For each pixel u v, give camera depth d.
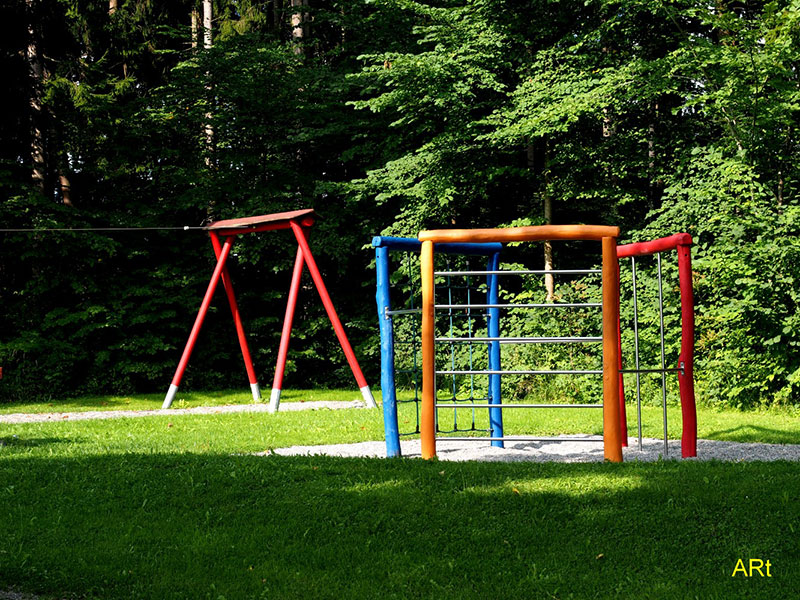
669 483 6.06
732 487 5.91
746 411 13.16
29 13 18.61
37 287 18.58
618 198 18.33
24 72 18.27
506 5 18.09
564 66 17.34
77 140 20.39
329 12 21.62
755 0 15.93
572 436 9.80
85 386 18.92
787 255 12.16
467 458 8.01
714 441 9.34
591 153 17.81
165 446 8.63
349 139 21.69
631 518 5.31
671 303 14.91
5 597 4.19
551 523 5.27
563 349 15.73
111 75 21.47
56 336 18.81
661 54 18.02
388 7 19.86
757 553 4.73
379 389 19.67
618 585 4.33
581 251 20.41
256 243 19.69
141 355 19.83
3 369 18.06
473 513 5.47
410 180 18.89
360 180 19.41
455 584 4.36
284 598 4.15
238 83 20.50
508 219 21.19
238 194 20.53
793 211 12.14
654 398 14.52
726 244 12.87
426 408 7.73
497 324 9.11
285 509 5.65
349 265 21.70
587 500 5.68
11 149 20.11
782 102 13.41
